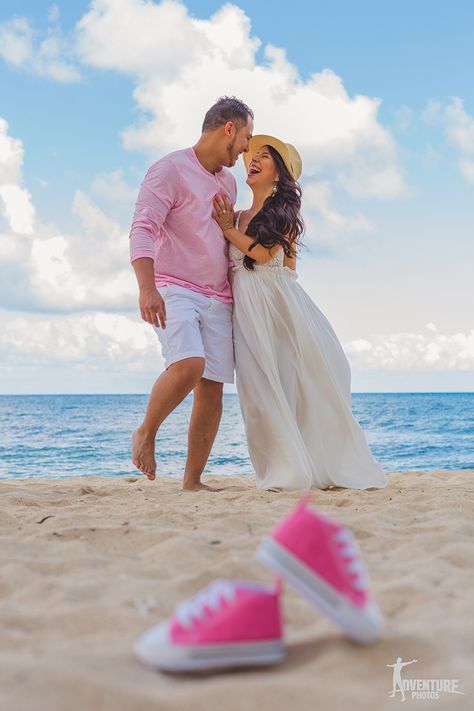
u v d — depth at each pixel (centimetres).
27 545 260
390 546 263
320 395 484
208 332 461
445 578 215
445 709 129
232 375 477
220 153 458
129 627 173
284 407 466
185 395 442
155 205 445
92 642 162
